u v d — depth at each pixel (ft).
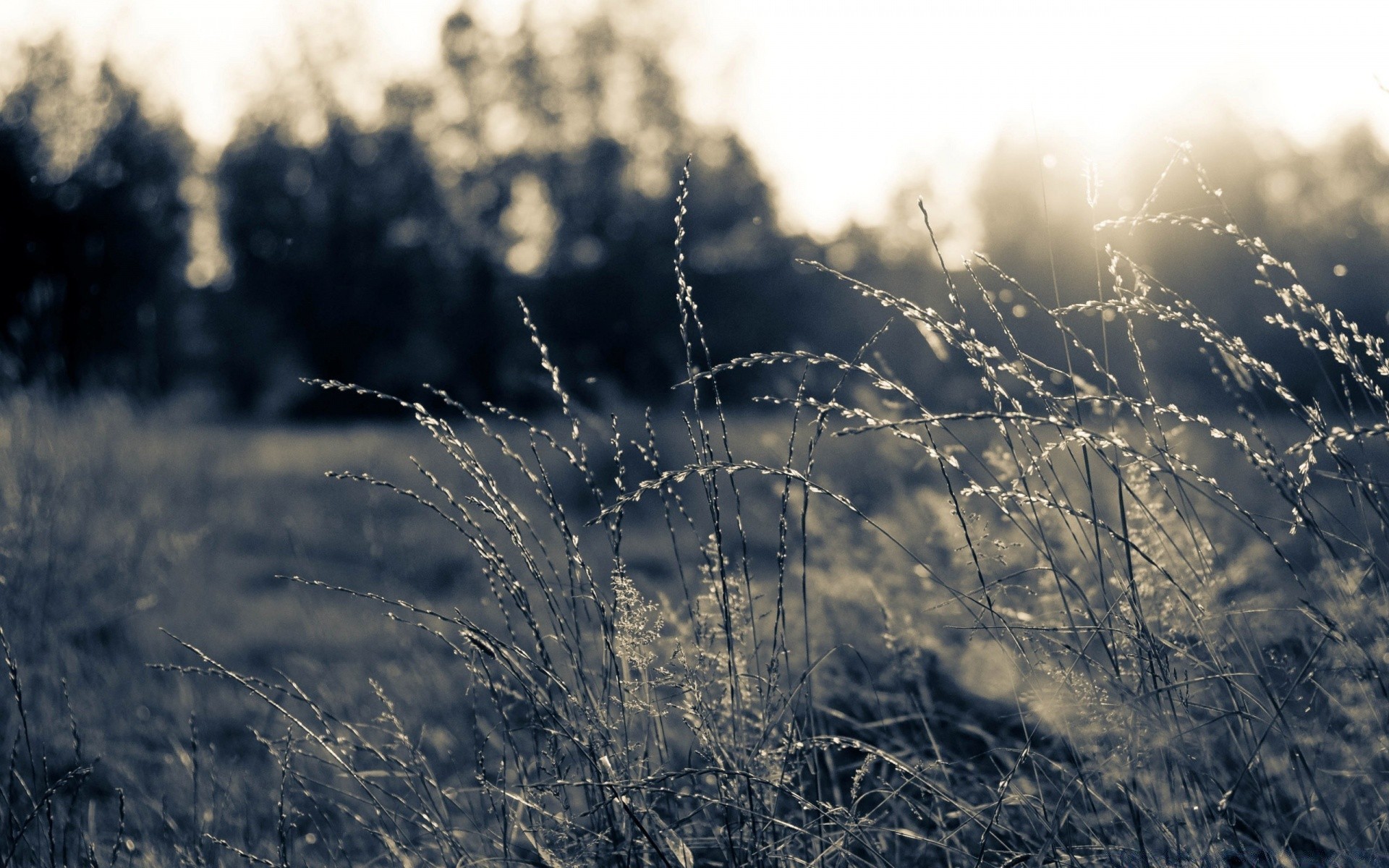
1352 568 7.11
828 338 75.77
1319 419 6.11
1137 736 6.07
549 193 142.72
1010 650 7.15
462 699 10.72
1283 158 73.72
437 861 7.20
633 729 7.06
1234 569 7.78
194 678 13.10
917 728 8.98
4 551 13.69
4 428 17.07
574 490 30.07
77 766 7.24
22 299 21.47
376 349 144.46
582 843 6.35
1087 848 6.21
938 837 7.25
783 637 6.96
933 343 7.08
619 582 6.69
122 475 20.53
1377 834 5.86
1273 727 6.44
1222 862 5.89
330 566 20.71
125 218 89.81
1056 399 6.51
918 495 12.40
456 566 18.86
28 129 60.85
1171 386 7.83
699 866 6.96
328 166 150.00
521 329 135.64
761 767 6.72
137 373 31.12
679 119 133.90
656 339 119.14
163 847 7.71
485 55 146.20
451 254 150.10
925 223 6.82
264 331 148.77
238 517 27.20
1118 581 7.14
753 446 23.20
